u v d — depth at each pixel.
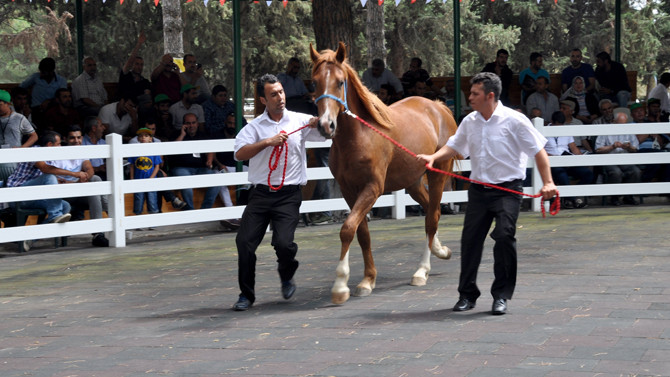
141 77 13.20
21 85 13.00
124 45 30.70
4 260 9.11
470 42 35.16
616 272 7.09
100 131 10.99
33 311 6.55
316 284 7.16
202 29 31.52
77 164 10.12
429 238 7.15
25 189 9.10
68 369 4.89
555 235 9.30
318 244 9.38
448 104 13.87
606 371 4.38
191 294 6.98
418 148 7.02
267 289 7.04
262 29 32.09
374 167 6.46
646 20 35.44
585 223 10.20
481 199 5.79
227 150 10.41
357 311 6.06
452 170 7.59
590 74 14.82
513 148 5.66
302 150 6.36
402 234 9.88
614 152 12.19
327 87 6.06
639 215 10.81
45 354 5.25
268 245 9.48
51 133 9.95
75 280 7.81
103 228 9.72
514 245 5.68
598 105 14.08
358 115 6.43
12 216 9.91
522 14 35.03
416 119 7.22
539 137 5.59
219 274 7.86
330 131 5.98
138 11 30.61
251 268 6.28
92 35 30.36
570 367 4.47
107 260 8.88
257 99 14.02
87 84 13.13
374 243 9.27
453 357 4.75
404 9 34.00
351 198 6.71
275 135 6.18
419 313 5.91
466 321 5.59
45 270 8.41
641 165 12.61
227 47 31.70
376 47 28.28
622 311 5.69
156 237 10.51
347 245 6.34
